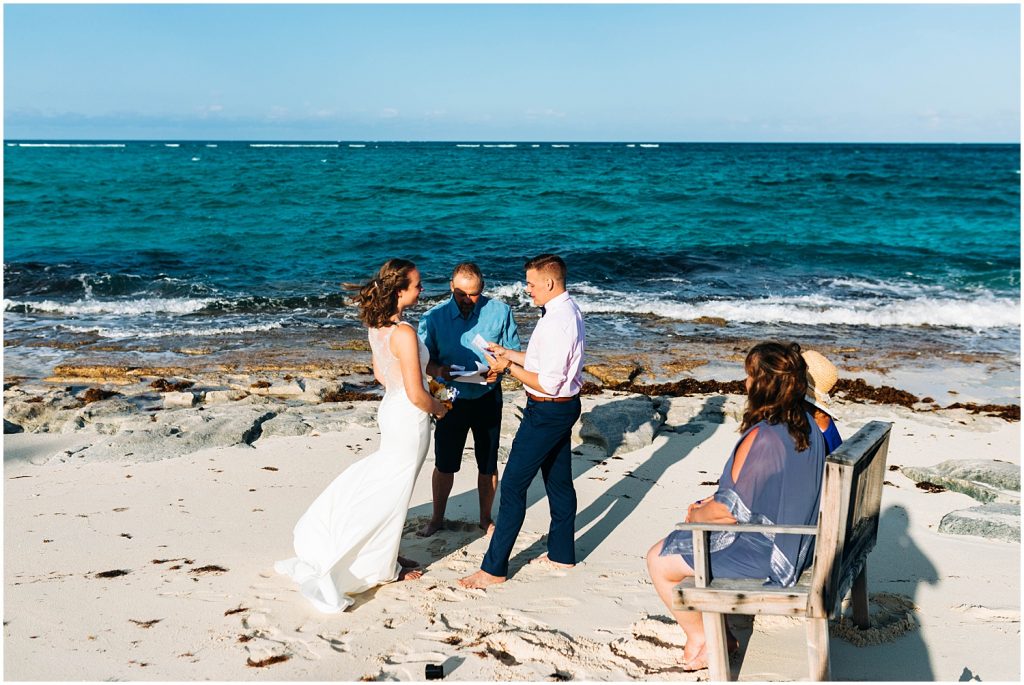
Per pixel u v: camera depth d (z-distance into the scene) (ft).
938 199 110.42
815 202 106.11
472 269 16.47
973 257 66.90
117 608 13.79
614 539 17.33
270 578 15.10
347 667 12.02
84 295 50.78
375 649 12.58
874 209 100.68
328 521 14.55
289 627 13.23
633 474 21.54
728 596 10.53
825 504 9.95
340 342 39.40
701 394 29.89
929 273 61.05
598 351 37.40
